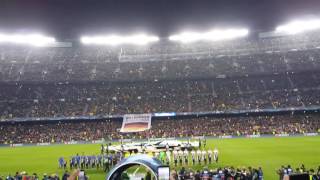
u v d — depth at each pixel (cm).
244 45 11594
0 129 9175
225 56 11400
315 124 8644
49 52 11638
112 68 11150
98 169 4575
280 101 9606
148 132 8738
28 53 11500
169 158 4709
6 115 9388
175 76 10731
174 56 11588
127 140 8250
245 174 2948
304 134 8225
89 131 9000
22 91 10425
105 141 8375
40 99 10131
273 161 4653
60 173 4384
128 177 1616
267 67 10675
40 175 4297
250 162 4634
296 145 6319
